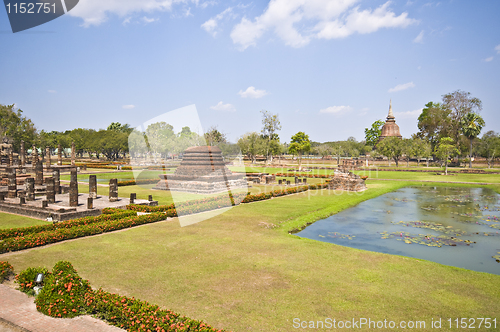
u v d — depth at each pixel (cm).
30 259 904
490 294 713
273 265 872
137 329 504
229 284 742
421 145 6122
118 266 854
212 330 489
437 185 3391
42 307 575
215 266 859
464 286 755
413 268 873
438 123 6638
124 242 1083
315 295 689
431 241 1228
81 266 852
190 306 633
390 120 9138
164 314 528
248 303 649
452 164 6794
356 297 683
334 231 1380
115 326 538
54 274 612
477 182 3559
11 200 1772
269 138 6750
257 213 1628
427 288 739
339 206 1938
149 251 986
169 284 739
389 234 1330
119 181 2952
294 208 1805
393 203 2167
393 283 764
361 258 949
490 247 1158
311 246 1066
